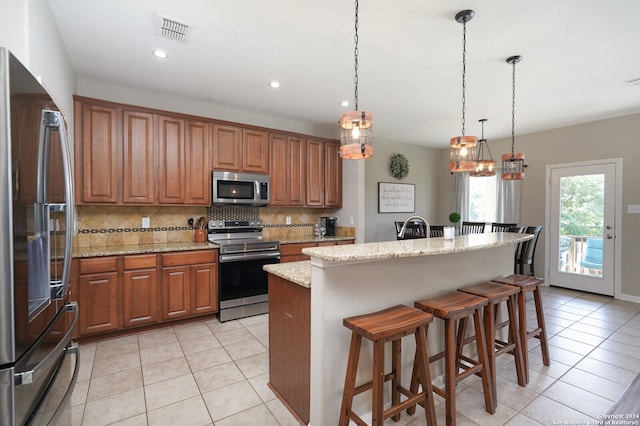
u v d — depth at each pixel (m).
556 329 3.26
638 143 4.16
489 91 3.45
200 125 3.59
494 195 5.83
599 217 4.50
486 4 1.98
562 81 3.18
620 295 4.31
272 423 1.84
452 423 1.71
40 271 1.15
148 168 3.27
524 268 4.93
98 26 2.25
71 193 1.34
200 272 3.36
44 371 1.17
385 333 1.46
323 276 1.64
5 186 0.93
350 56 2.69
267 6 2.03
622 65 2.83
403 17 2.12
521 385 2.22
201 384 2.23
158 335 3.06
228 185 3.73
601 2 1.95
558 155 4.91
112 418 1.86
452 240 2.42
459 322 2.33
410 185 6.15
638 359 2.62
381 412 1.47
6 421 0.94
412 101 3.78
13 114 0.97
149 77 3.14
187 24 2.23
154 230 3.61
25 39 1.59
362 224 4.71
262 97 3.70
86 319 2.80
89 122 2.97
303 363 1.83
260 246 3.69
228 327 3.29
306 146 4.48
